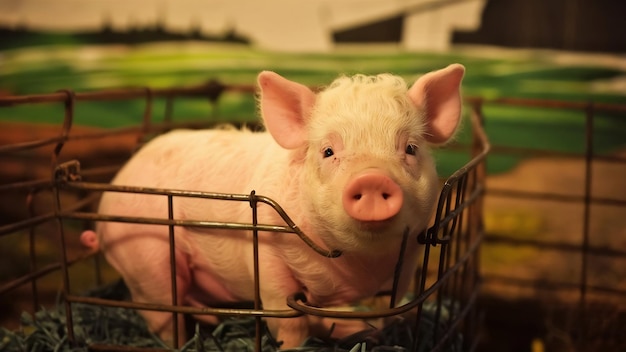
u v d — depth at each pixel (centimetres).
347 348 105
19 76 225
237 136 126
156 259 121
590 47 204
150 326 125
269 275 108
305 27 215
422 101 104
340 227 93
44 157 219
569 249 197
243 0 216
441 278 97
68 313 109
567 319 175
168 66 221
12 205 211
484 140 124
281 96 105
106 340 119
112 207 125
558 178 207
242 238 111
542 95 208
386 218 85
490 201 212
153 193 95
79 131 220
